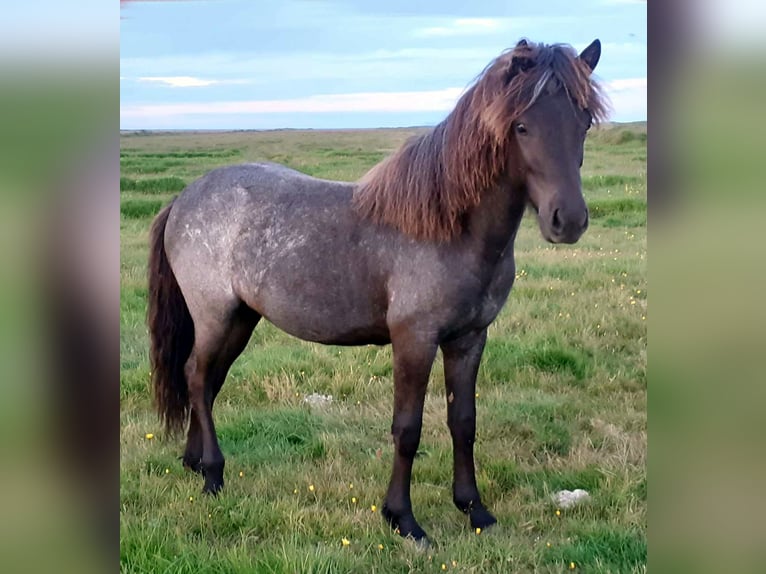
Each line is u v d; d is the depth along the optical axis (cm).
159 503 383
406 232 341
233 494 391
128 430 462
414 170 340
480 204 327
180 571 315
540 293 674
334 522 361
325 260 365
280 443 455
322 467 421
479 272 337
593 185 1180
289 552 321
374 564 328
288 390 517
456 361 367
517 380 527
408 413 349
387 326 364
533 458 432
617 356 559
